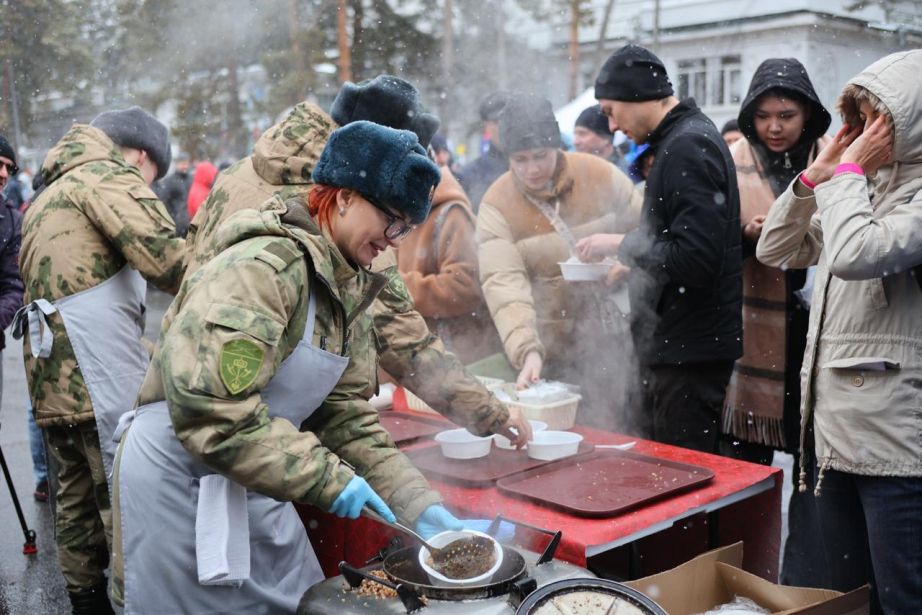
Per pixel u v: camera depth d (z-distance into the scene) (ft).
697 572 6.04
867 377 6.49
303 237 5.26
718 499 6.68
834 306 6.73
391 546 5.82
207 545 5.36
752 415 10.32
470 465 7.48
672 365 9.46
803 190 7.23
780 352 10.09
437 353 7.36
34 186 10.69
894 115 6.18
